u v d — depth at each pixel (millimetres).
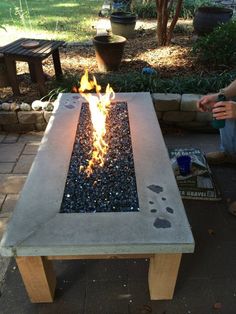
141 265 1748
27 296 1596
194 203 2168
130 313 1526
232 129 2113
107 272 1712
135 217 1289
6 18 6508
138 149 1735
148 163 1620
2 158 2645
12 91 3270
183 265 1753
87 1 8258
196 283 1659
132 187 1468
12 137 2945
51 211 1326
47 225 1254
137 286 1641
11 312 1531
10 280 1668
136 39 4887
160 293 1540
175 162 2326
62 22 6188
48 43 3242
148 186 1461
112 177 1536
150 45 4477
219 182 2369
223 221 2039
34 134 2992
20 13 6324
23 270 1384
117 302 1570
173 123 3031
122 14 5141
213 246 1866
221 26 3771
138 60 3945
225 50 3486
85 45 4609
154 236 1199
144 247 1178
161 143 1791
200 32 4641
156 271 1424
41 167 1596
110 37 3760
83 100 2340
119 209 1336
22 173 2471
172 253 1278
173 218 1282
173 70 3578
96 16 6637
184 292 1613
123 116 2127
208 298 1590
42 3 8031
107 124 2025
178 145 2826
